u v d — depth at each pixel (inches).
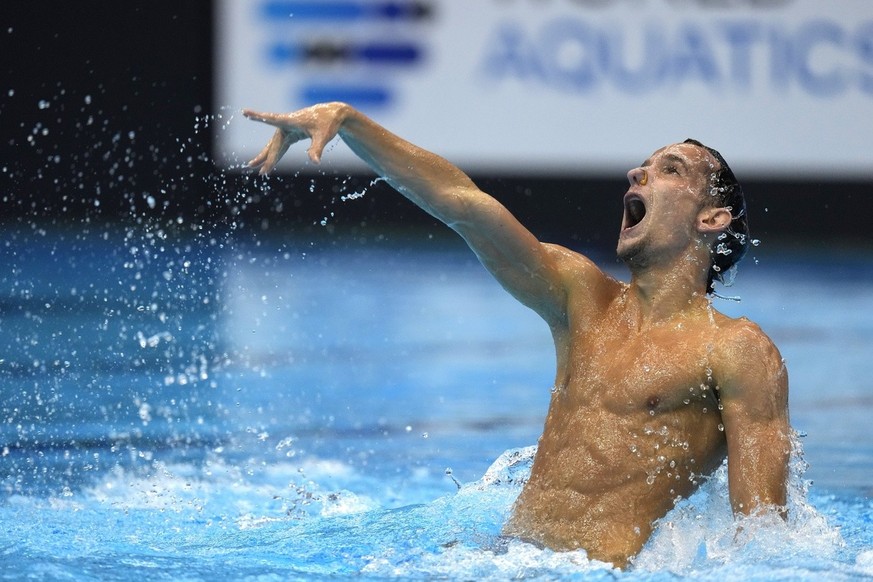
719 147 1668.3
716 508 366.6
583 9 1662.2
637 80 1664.6
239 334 988.6
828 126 1662.2
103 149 1600.6
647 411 361.4
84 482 510.3
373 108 1658.5
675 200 377.1
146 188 1610.5
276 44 1642.5
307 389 781.9
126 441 608.7
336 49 1649.9
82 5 1594.5
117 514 444.8
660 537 354.6
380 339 992.2
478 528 399.2
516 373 856.9
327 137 379.9
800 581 313.3
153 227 1603.1
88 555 362.6
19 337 916.6
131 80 1611.7
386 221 1708.9
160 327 1000.2
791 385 813.2
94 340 918.4
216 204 1625.2
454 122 1668.3
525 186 1676.9
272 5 1638.8
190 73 1628.9
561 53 1669.5
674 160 382.6
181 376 799.7
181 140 1621.6
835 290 1336.1
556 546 358.9
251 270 1409.9
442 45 1663.4
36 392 721.0
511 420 701.3
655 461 357.4
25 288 1179.3
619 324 384.8
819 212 1681.8
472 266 1513.3
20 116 1578.5
